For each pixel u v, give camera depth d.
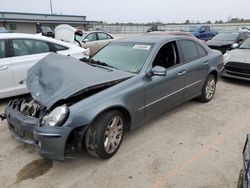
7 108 3.87
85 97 3.41
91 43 12.72
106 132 3.49
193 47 5.30
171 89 4.58
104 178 3.27
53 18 41.34
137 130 4.50
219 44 13.16
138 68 4.12
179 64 4.80
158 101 4.34
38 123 3.23
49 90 3.38
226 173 3.36
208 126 4.69
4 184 3.16
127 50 4.59
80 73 3.56
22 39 5.80
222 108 5.59
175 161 3.61
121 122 3.75
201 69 5.32
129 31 53.16
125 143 4.07
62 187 3.11
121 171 3.40
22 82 5.73
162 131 4.48
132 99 3.79
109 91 3.54
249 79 7.27
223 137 4.29
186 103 5.84
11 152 3.83
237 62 7.39
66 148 3.26
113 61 4.45
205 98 5.78
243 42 8.56
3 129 4.55
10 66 5.55
